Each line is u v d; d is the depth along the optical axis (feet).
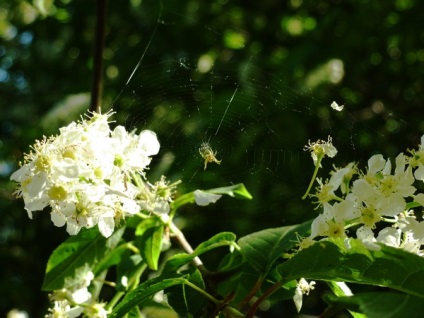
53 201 1.05
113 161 1.08
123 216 1.09
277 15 3.03
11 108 3.16
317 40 2.67
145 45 2.85
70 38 3.08
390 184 1.05
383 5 2.73
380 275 0.97
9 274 2.70
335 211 1.06
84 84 2.80
